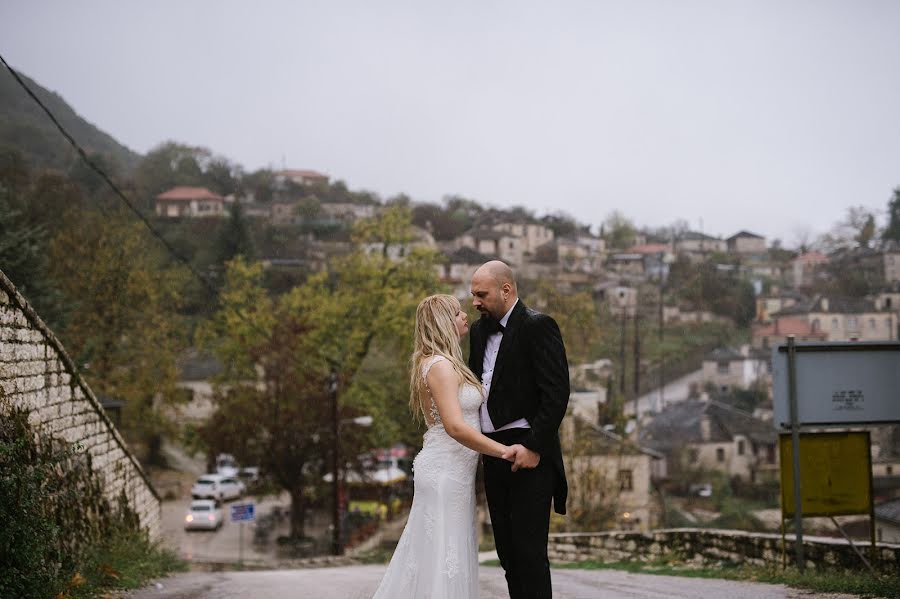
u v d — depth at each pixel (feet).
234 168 515.09
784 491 26.37
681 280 488.44
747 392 307.37
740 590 24.11
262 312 143.43
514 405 15.01
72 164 270.67
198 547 116.98
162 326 153.58
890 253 346.13
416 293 143.54
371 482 144.25
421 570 14.70
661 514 148.77
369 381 143.23
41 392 28.71
